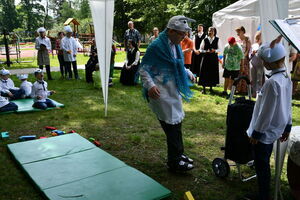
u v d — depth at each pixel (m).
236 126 3.26
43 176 3.55
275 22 2.66
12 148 4.41
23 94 7.84
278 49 2.55
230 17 9.44
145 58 3.49
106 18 5.25
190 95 3.63
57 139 4.79
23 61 19.36
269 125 2.62
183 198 2.99
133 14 34.09
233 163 4.05
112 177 3.54
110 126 5.70
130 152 4.50
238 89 8.66
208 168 3.95
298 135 3.06
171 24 3.36
